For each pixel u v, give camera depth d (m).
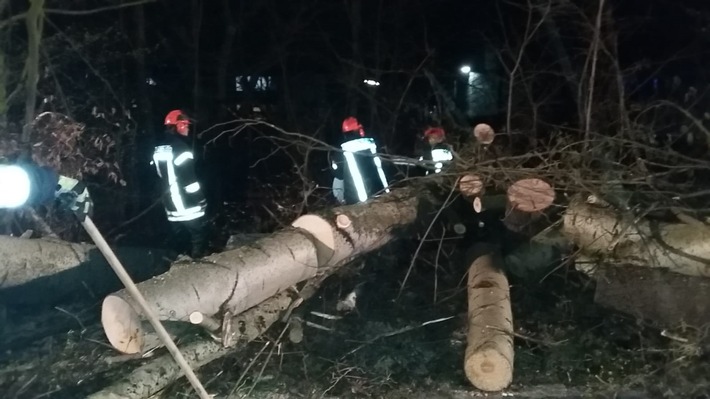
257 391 3.29
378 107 10.82
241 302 3.58
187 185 5.37
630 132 4.76
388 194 5.14
